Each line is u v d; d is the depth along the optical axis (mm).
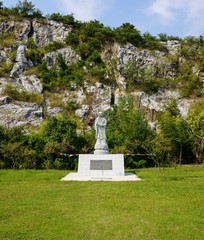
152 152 20391
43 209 8641
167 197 10188
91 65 56438
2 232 6648
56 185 13031
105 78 55312
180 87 57531
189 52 63531
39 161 24969
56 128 27516
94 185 12859
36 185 13102
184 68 59562
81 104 49719
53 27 65438
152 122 49438
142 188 11898
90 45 59688
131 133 29797
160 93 55469
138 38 66562
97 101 50469
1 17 63125
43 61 57406
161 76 60938
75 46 61688
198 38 65062
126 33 64500
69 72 55844
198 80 57344
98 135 20000
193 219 7594
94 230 6762
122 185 12711
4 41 57250
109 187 12219
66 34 64062
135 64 60906
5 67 51281
